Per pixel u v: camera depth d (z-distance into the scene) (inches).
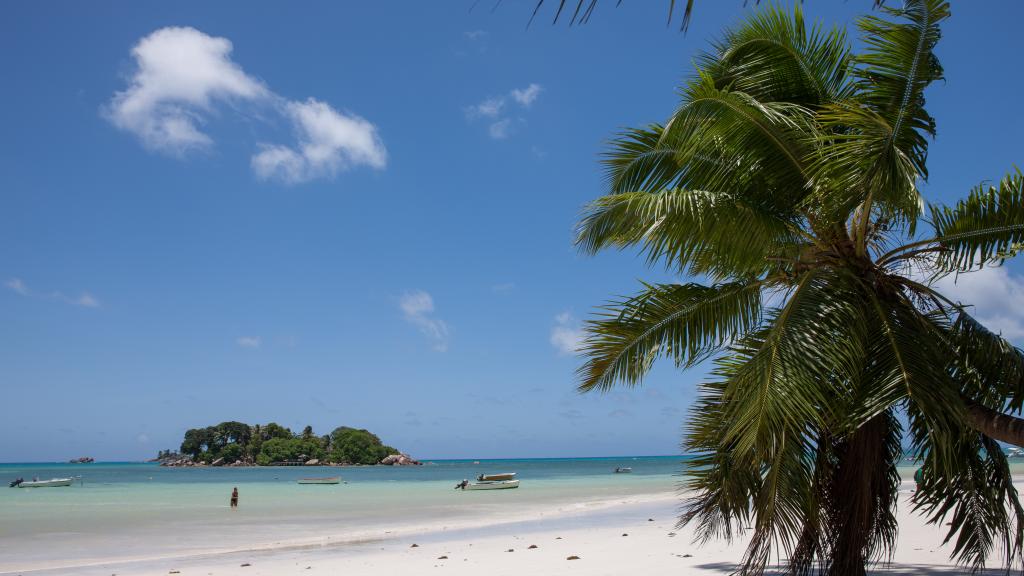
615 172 357.4
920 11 279.0
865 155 263.3
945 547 512.4
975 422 280.7
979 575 380.8
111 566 570.3
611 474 3841.0
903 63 286.2
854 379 276.1
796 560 320.2
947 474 259.1
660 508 1138.0
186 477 3607.3
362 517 1096.8
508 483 2037.4
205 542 759.1
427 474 4077.3
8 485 2662.4
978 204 291.7
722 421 300.4
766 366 260.4
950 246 300.4
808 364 256.7
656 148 337.7
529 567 472.7
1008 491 298.0
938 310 318.7
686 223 290.2
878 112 292.4
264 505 1408.7
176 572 518.6
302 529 903.1
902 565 423.8
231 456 5743.1
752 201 308.5
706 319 323.6
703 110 294.0
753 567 287.3
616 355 336.8
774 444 247.4
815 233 323.9
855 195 277.3
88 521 1045.8
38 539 800.9
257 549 681.6
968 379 305.7
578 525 860.6
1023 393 300.2
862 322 281.3
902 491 1023.6
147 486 2470.5
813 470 284.0
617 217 323.6
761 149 306.5
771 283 325.4
